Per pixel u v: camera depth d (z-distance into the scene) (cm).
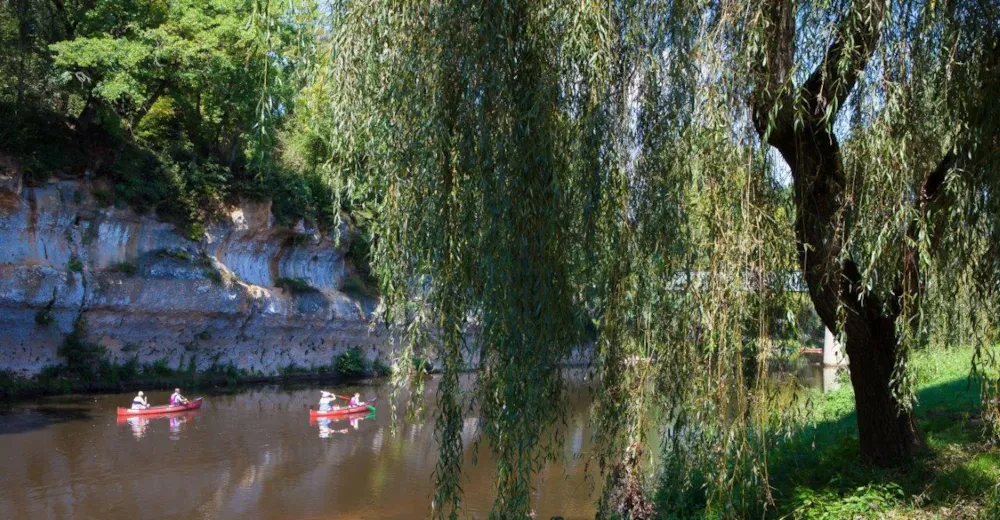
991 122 594
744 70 584
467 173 578
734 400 571
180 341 3372
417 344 603
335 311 4056
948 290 630
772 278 603
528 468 566
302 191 3894
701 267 586
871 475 886
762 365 579
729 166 566
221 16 2833
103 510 1506
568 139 596
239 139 3581
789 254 619
